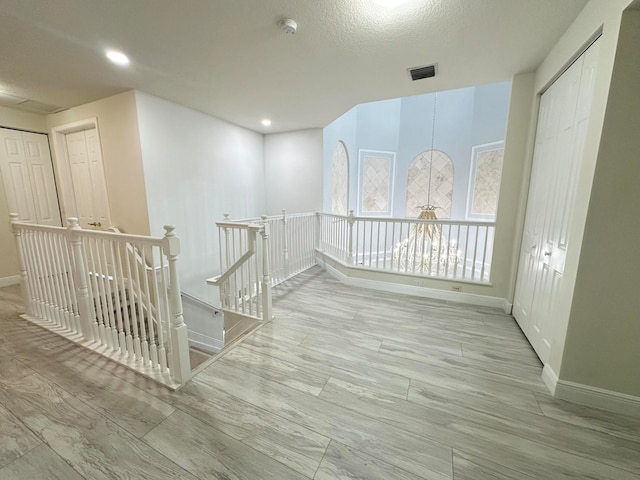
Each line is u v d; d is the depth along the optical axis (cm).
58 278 242
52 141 385
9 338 237
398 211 640
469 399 168
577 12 172
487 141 488
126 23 184
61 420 149
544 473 122
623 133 140
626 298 149
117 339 214
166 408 158
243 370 195
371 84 285
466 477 120
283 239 393
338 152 557
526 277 253
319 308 304
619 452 133
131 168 320
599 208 148
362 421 151
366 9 170
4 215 361
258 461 127
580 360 162
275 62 238
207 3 165
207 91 304
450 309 303
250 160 480
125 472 121
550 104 224
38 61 234
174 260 169
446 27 189
